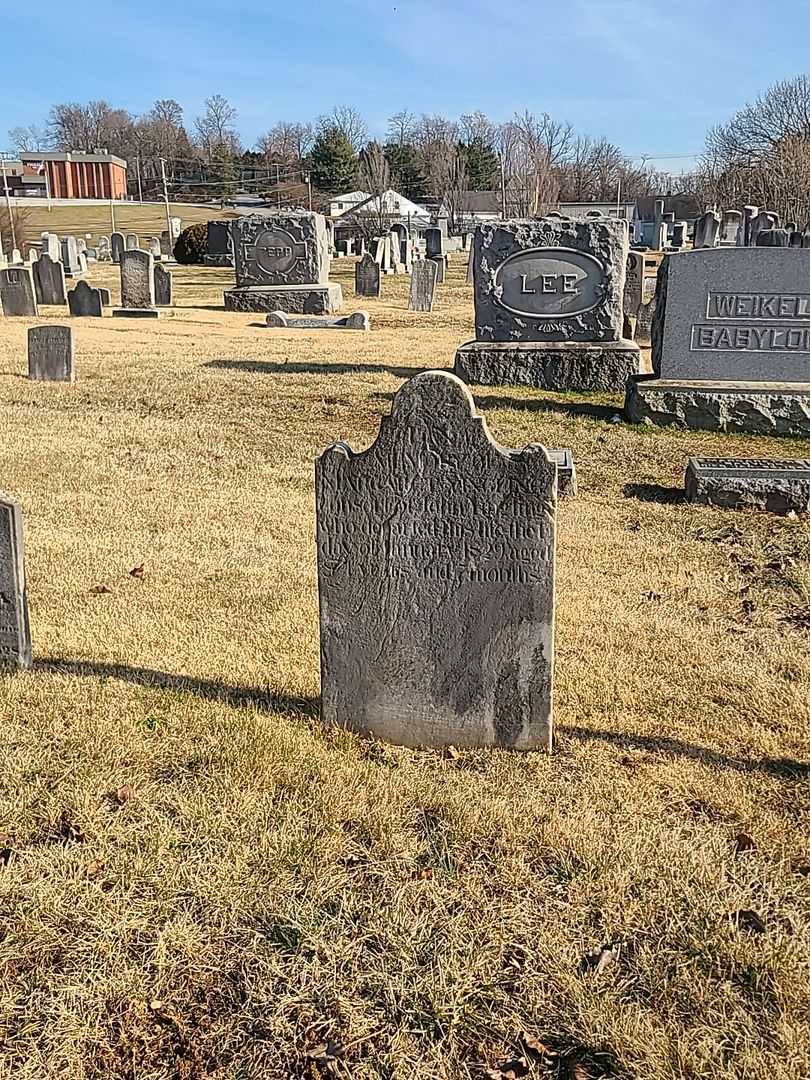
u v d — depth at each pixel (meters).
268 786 4.03
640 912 3.32
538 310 13.87
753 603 6.42
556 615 6.02
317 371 14.98
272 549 7.34
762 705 4.84
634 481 9.42
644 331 19.97
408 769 4.25
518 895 3.42
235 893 3.38
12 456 9.89
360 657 4.45
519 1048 2.81
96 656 5.31
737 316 11.10
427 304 25.70
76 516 8.07
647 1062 2.72
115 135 133.38
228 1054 2.78
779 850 3.68
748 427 11.12
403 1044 2.81
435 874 3.52
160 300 25.89
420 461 4.12
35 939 3.13
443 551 4.21
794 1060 2.72
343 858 3.62
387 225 62.28
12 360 15.49
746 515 8.32
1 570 4.92
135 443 10.70
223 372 14.82
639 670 5.25
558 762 4.32
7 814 3.79
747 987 3.00
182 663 5.22
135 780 4.05
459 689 4.37
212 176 117.19
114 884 3.41
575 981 3.01
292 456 10.32
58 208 85.69
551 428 11.27
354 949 3.15
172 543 7.43
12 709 4.59
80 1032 2.81
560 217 14.09
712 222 47.12
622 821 3.85
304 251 24.70
